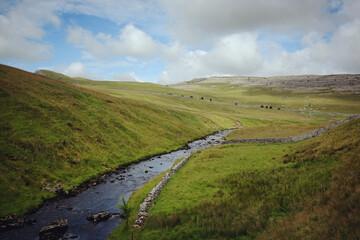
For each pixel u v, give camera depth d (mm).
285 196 18797
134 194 25812
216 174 28656
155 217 18734
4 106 35625
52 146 32531
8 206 20688
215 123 100438
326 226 12453
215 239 14742
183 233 16047
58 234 18000
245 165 31422
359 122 31719
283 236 12836
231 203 19641
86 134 41469
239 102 195875
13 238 17172
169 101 137125
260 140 51219
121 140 46906
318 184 18844
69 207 22891
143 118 65688
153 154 47719
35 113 37812
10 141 29016
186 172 31453
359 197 14078
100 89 137250
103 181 30750
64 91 54344
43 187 25359
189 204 21062
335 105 167875
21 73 54406
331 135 33750
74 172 30594
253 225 15289
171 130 67375
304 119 122875
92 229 18922
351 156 21938
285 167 26672
